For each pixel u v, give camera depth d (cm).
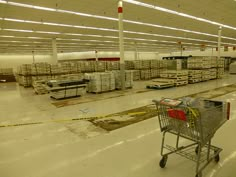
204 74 1164
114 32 1543
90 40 1880
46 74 1085
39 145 319
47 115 511
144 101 640
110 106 588
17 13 908
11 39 1577
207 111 206
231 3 916
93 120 448
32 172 239
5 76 1853
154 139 323
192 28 1493
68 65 1170
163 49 3278
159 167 237
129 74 962
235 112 462
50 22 1114
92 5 870
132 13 1021
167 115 224
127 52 3412
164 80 991
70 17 1040
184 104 212
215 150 239
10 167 253
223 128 360
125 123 416
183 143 301
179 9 983
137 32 1568
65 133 370
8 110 590
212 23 1349
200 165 232
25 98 803
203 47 3034
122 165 245
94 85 843
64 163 257
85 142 323
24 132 386
